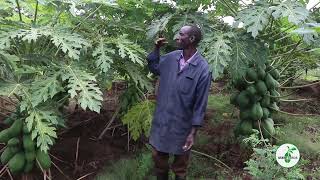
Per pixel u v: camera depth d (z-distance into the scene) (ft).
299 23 14.56
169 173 15.48
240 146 17.67
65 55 15.92
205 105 12.69
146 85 16.53
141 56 16.67
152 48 17.57
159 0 18.35
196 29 12.62
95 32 15.99
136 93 18.61
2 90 13.42
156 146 13.38
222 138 19.19
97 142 18.85
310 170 16.80
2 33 13.56
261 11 15.80
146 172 15.65
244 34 16.72
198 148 18.63
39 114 13.60
